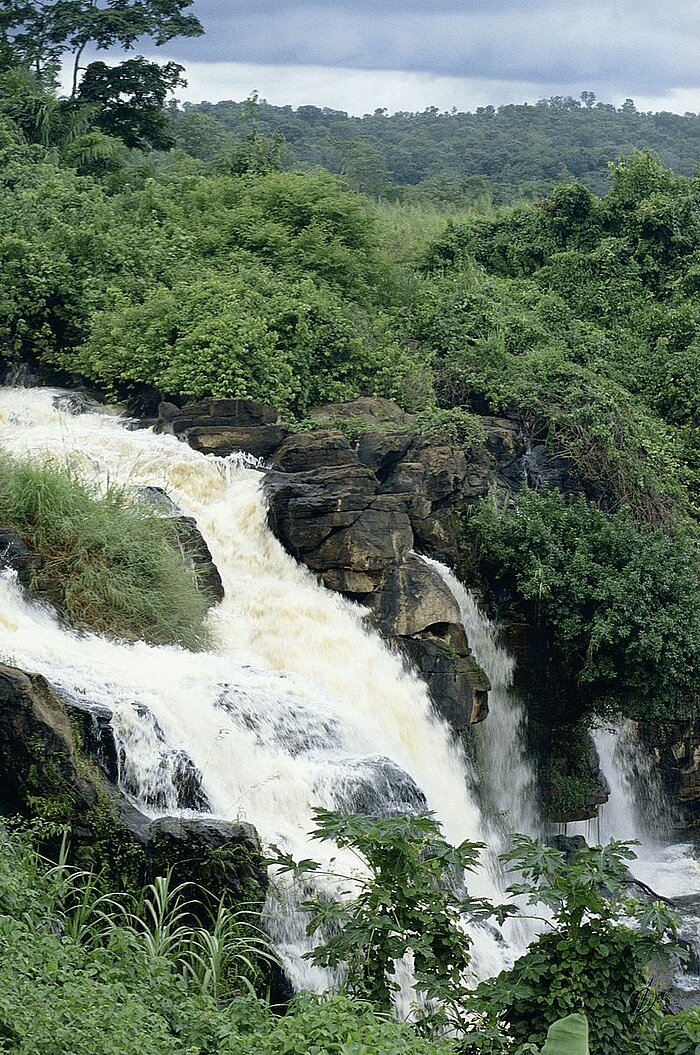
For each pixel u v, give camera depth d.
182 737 15.58
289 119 139.00
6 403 26.69
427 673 21.86
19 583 17.98
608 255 38.94
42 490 19.25
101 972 10.27
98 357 27.75
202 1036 9.89
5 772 13.23
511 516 24.83
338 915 10.74
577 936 10.20
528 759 24.17
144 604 18.89
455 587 23.48
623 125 155.12
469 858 10.63
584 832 24.88
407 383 28.94
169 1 46.09
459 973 11.10
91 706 14.52
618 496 28.14
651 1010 10.55
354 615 21.84
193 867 13.34
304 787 15.93
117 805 13.60
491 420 28.19
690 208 39.97
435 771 21.00
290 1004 11.30
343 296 32.72
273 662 20.53
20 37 45.44
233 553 22.30
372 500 22.45
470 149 131.75
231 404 25.47
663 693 24.14
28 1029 8.54
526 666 24.53
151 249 30.92
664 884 24.03
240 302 28.05
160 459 23.38
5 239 29.25
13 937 9.90
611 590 23.80
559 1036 8.56
